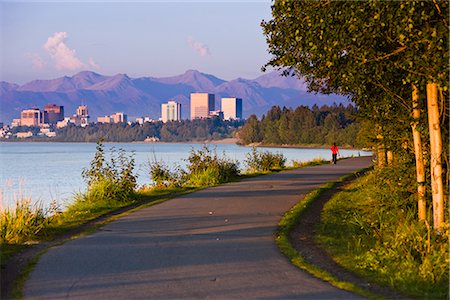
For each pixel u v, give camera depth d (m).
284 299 11.76
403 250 14.65
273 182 38.78
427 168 18.92
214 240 18.05
